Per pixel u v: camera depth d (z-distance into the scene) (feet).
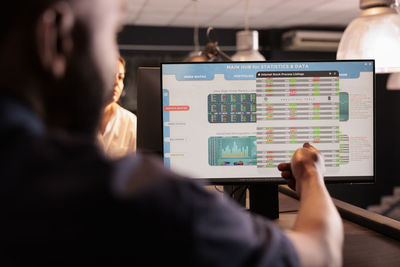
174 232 0.97
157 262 0.96
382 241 3.17
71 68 1.08
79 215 0.93
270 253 1.13
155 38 23.49
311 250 1.34
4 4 1.00
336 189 4.69
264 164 3.58
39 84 1.06
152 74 4.26
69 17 1.04
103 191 0.95
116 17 1.21
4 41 1.02
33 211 0.93
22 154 0.98
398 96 25.99
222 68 3.55
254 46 9.04
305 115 3.56
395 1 5.33
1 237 0.92
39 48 1.01
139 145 4.28
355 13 20.57
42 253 0.92
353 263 2.74
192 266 0.98
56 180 0.96
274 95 3.55
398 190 25.08
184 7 18.80
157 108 4.26
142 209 0.95
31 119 1.04
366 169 3.59
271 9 19.43
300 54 25.21
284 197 4.66
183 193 1.02
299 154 2.17
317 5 18.67
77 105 1.13
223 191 4.46
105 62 1.15
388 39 5.13
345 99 3.55
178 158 3.59
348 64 3.54
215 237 1.02
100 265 0.94
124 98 22.97
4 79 1.03
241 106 3.56
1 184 0.94
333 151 3.58
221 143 3.58
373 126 3.57
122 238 0.94
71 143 1.05
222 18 21.40
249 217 1.23
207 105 3.56
